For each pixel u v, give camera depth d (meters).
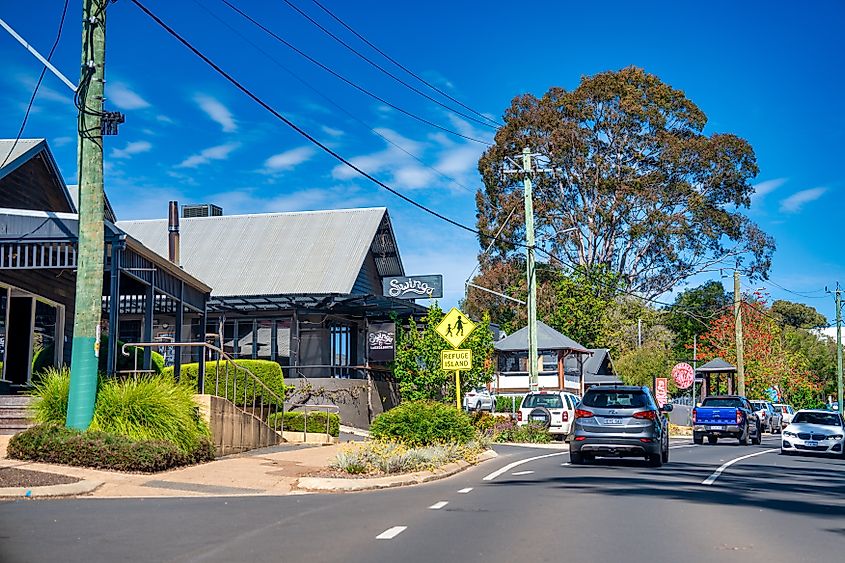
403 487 16.61
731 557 9.26
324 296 34.91
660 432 21.81
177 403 17.75
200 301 25.92
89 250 16.77
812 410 32.38
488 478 18.50
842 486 17.81
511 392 52.41
